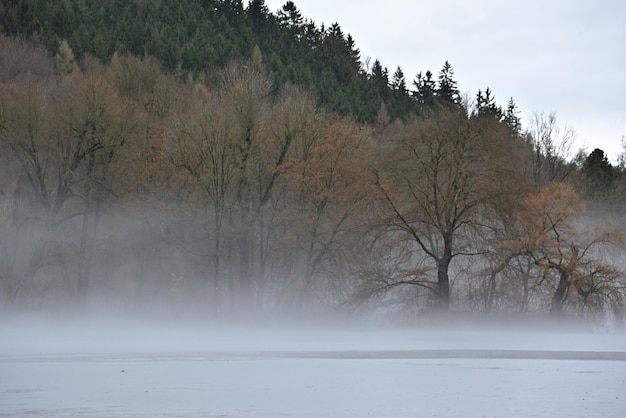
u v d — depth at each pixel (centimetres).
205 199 9012
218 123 9031
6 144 8894
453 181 8600
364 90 19588
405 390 4359
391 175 8712
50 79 12481
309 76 17625
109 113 9025
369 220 8719
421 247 8931
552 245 8388
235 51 18200
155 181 9119
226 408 3850
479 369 5194
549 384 4597
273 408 3862
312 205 8812
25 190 9075
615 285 8344
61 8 17088
